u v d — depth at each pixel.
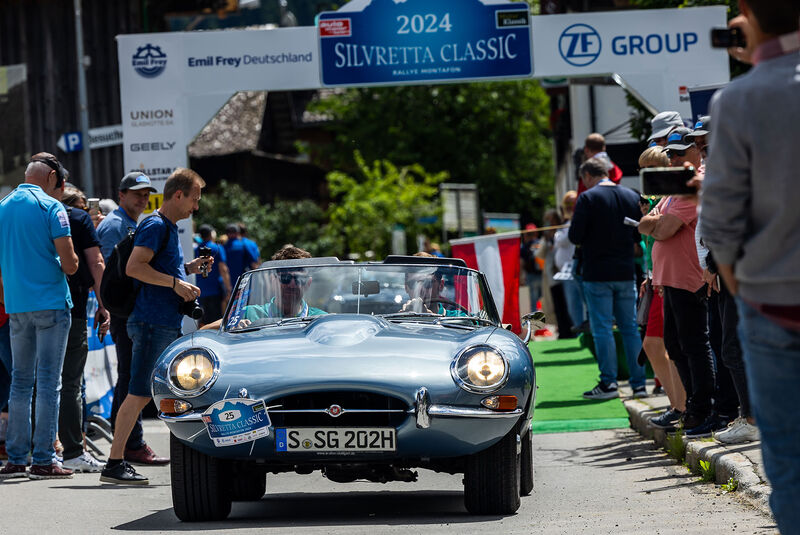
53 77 55.28
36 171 20.11
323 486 19.70
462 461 15.75
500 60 33.06
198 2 66.75
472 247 31.02
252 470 15.73
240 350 15.48
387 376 14.50
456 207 71.38
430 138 111.12
